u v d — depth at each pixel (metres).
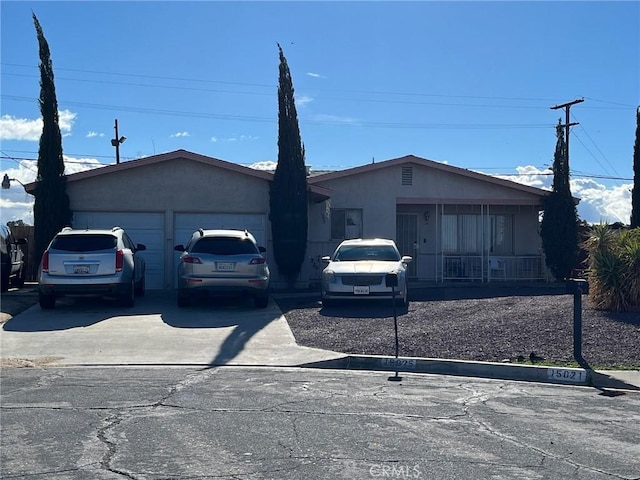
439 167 23.11
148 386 9.27
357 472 5.89
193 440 6.78
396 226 24.33
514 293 19.09
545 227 23.70
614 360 10.90
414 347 11.85
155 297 18.34
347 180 22.89
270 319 14.71
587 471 5.98
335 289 16.41
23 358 11.23
